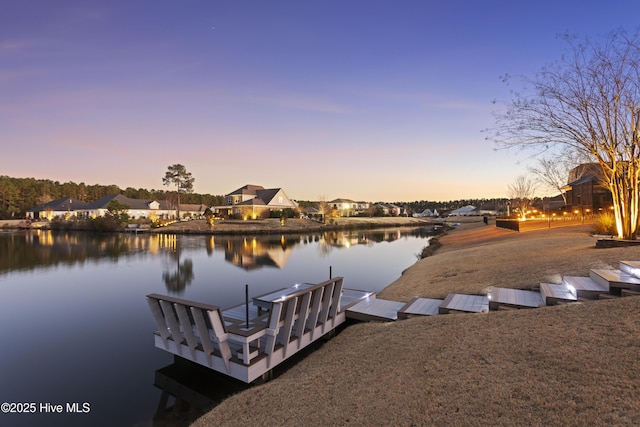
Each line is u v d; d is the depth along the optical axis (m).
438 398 3.50
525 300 6.61
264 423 3.94
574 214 32.34
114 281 16.52
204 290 14.55
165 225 53.94
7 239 39.69
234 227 50.41
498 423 2.96
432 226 69.75
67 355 7.82
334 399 4.05
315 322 6.72
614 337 3.99
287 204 69.12
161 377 6.55
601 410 2.86
